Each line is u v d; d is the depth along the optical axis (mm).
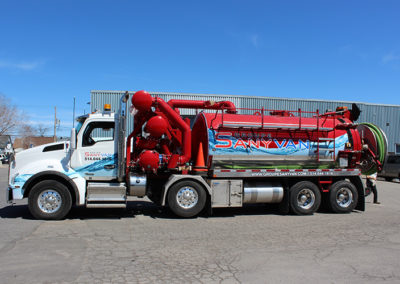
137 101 8555
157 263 5074
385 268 5047
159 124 8609
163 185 8789
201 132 9461
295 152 9727
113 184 8477
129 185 8609
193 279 4457
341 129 10242
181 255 5500
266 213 9914
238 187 9195
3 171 29734
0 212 9008
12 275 4441
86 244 6004
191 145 9578
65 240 6234
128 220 8344
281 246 6160
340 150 10102
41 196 8000
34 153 8188
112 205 8180
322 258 5480
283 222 8508
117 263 5023
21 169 8023
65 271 4629
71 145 8227
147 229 7371
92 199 8141
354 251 5914
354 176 10320
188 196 8695
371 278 4633
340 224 8312
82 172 8398
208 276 4574
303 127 9750
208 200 9078
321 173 9812
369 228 7855
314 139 9914
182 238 6625
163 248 5879
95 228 7312
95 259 5180
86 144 8461
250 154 9383
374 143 10711
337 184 9977
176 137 9266
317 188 9750
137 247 5906
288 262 5242
